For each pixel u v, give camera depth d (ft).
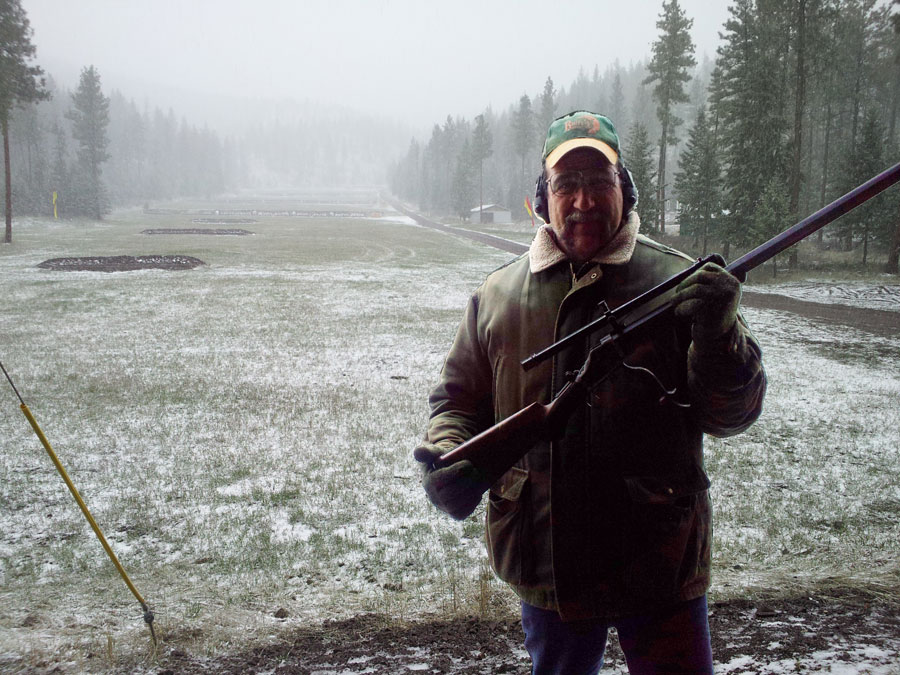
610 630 13.39
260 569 19.29
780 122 145.18
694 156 173.37
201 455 31.17
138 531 22.66
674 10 204.03
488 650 13.17
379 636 14.16
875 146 136.26
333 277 121.39
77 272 120.98
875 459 29.84
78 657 13.74
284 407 40.19
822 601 14.87
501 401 6.75
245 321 75.10
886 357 57.06
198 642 14.30
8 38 174.91
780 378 47.93
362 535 21.86
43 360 53.88
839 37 208.95
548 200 6.58
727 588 15.75
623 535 6.05
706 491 6.41
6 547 21.25
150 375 48.96
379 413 38.99
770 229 129.90
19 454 31.12
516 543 6.53
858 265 133.90
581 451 6.04
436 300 95.09
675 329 5.86
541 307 6.48
